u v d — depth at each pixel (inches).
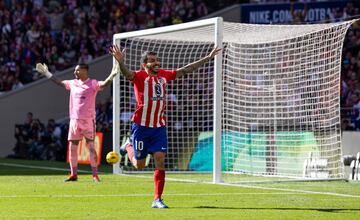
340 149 1704.0
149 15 3250.5
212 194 1315.2
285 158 1838.1
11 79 3147.1
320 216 1011.9
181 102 2176.4
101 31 3255.4
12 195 1272.1
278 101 1841.8
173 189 1412.4
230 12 3061.0
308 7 2925.7
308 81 1779.0
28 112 2819.9
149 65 1106.7
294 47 1830.7
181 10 3248.0
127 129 2074.3
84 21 3267.7
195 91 2156.7
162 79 1111.6
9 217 984.9
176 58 2160.4
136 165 1131.9
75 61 3193.9
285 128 1839.3
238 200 1213.1
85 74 1603.1
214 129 1578.5
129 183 1545.3
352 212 1058.7
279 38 1791.3
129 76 1101.7
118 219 965.8
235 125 1930.4
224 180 1670.8
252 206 1125.7
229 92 1940.2
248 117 1893.5
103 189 1393.9
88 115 1588.3
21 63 3201.3
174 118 2171.5
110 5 3304.6
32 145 2662.4
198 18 3223.4
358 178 1699.1
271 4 2987.2
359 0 2837.1
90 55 3184.1
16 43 3265.3
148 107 1097.4
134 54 2098.9
